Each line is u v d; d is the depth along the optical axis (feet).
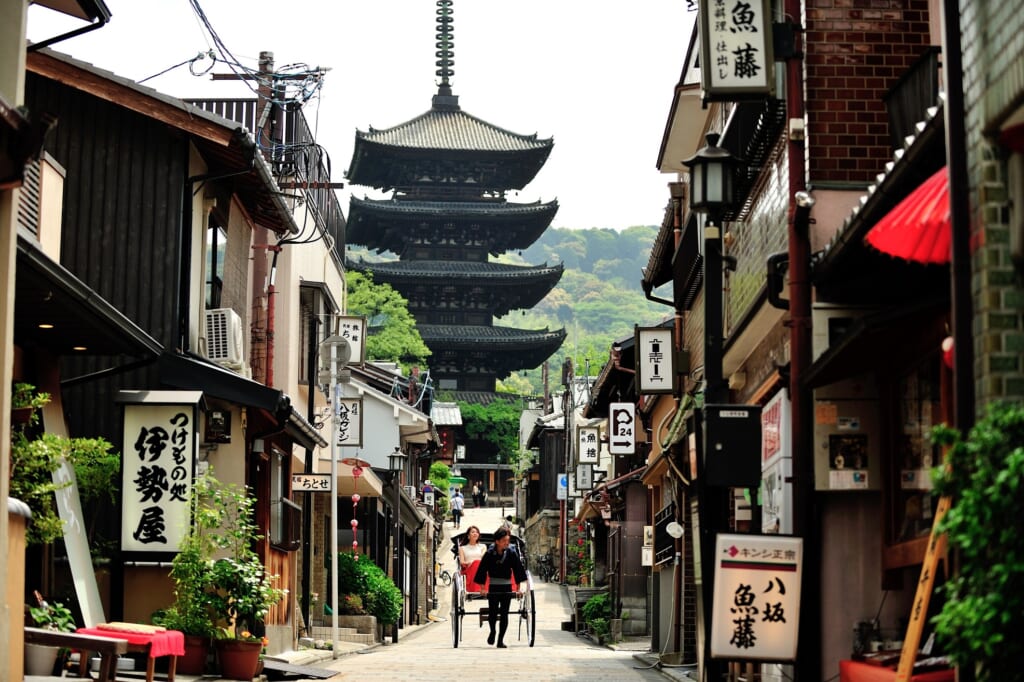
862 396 32.50
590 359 271.49
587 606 112.06
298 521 68.74
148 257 54.08
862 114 35.19
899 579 31.32
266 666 47.91
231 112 69.72
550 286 313.94
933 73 31.65
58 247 47.37
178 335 53.83
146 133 54.65
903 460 30.78
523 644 86.22
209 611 45.03
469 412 317.22
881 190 26.48
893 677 25.88
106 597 48.01
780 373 35.76
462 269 308.81
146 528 45.06
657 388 69.10
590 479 142.20
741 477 30.50
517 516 273.95
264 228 76.48
